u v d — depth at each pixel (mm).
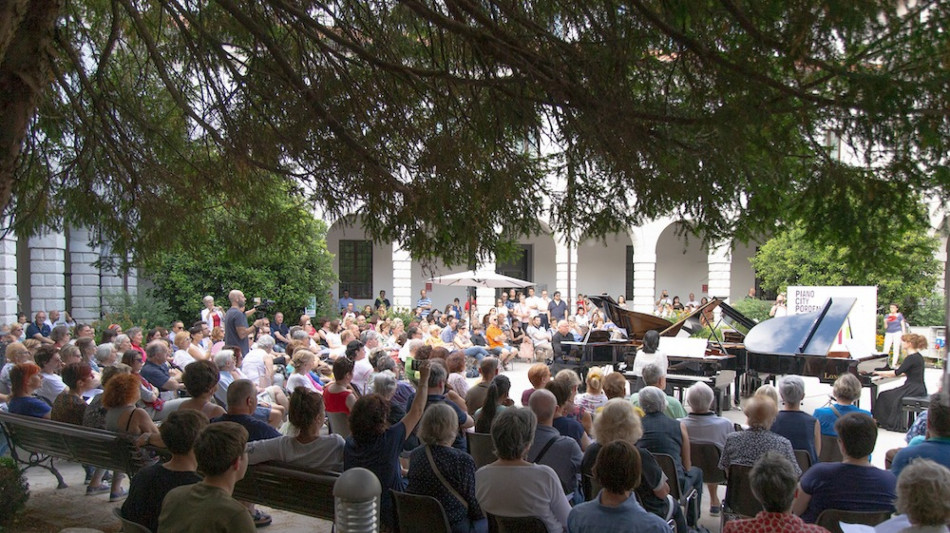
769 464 3488
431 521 4410
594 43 4566
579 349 14156
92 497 7250
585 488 5055
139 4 6906
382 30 5797
